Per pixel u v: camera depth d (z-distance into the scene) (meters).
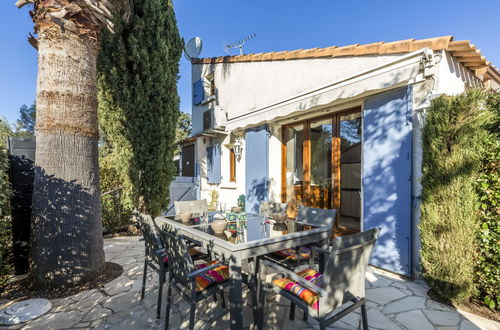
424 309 3.11
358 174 5.98
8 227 3.99
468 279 3.05
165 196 7.37
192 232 3.14
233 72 9.43
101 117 6.45
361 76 4.56
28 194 4.38
